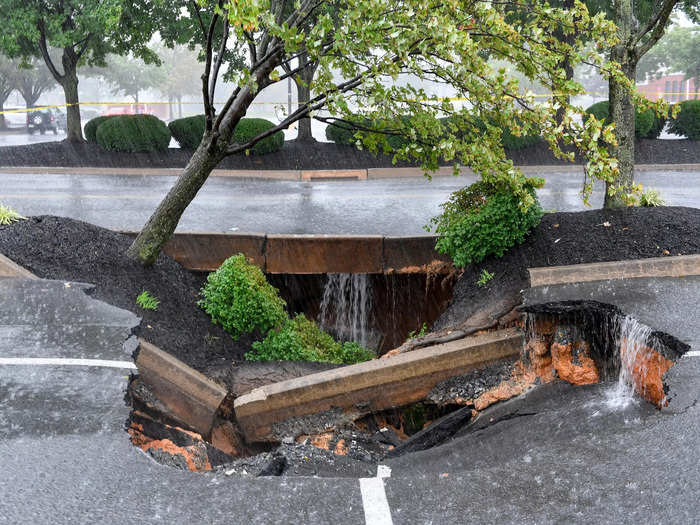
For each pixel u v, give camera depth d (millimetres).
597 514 3602
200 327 8414
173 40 20703
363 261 10289
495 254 8836
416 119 7867
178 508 3703
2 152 21047
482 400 6871
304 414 6949
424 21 6789
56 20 19766
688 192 15188
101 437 4539
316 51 6648
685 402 5016
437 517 3609
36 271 7914
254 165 20234
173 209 8688
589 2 19500
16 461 4172
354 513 3664
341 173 19219
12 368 5625
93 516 3598
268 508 3709
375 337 10688
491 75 6738
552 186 16547
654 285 7598
